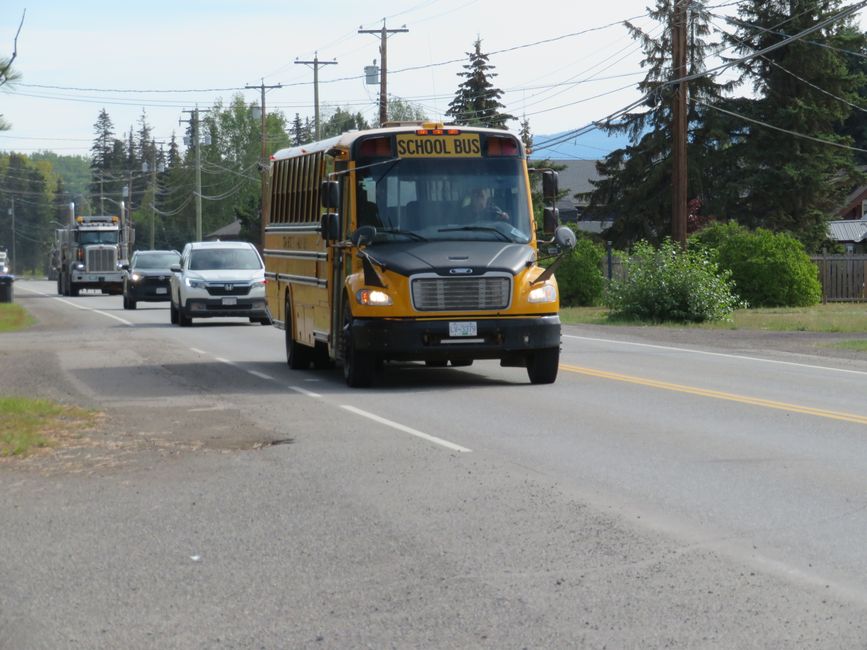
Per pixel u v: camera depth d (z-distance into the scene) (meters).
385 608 8.00
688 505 11.10
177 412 18.06
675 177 47.91
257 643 7.36
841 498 11.39
